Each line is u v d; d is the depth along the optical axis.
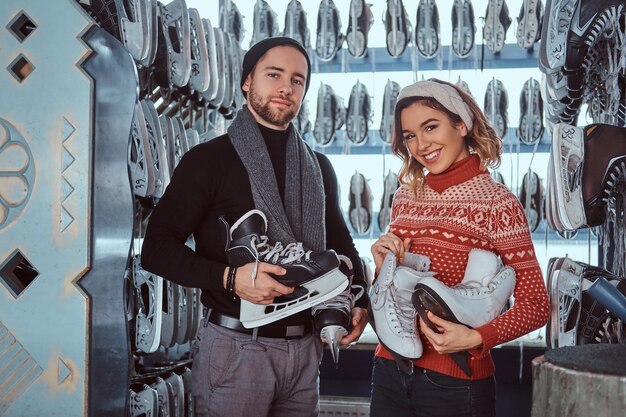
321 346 1.92
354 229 3.32
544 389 1.29
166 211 1.76
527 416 3.11
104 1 1.82
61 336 1.68
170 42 2.29
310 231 1.84
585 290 2.00
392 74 3.68
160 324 2.05
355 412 3.10
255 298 1.62
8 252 1.69
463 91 1.69
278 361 1.78
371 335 3.28
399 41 3.17
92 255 1.68
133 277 2.01
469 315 1.49
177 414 2.31
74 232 1.67
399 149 1.75
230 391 1.76
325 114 3.29
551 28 2.20
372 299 1.65
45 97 1.68
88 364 1.67
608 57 2.10
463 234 1.62
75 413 1.67
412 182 1.71
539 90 3.09
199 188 1.76
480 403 1.60
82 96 1.67
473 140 1.69
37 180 1.69
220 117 3.14
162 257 1.70
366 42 3.24
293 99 1.83
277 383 1.79
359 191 3.29
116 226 1.71
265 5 3.35
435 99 1.63
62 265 1.68
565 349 1.39
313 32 3.69
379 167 3.72
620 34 1.95
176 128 2.39
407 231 1.70
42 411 1.69
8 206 1.70
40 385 1.69
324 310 1.80
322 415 3.13
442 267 1.63
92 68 1.68
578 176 1.96
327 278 1.66
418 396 1.64
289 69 1.81
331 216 2.04
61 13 1.69
